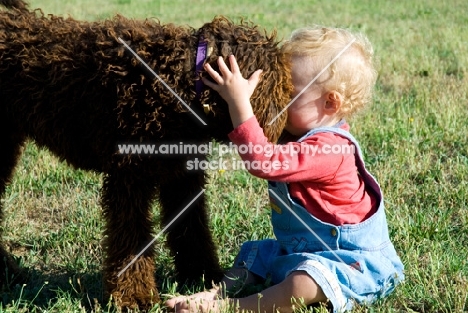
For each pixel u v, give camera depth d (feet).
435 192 19.35
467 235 16.88
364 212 13.92
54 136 13.50
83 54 12.81
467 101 27.48
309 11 55.98
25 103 13.55
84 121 13.02
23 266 16.06
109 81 12.50
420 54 36.40
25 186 20.47
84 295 14.47
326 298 13.03
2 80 13.60
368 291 13.65
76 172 21.06
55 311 13.78
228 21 12.71
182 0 62.03
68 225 18.29
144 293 13.61
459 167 20.95
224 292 13.88
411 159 21.53
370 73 14.10
